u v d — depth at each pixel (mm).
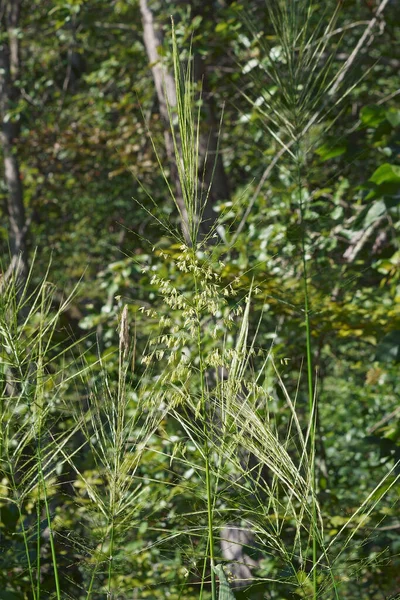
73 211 14617
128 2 11500
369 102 9617
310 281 5730
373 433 4980
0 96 13641
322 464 7020
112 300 6812
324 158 4547
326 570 2354
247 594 2723
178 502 3279
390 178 4797
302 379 6449
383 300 6156
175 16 7488
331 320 5680
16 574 3824
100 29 12422
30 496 2809
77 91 15227
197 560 2596
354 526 4965
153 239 9781
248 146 9023
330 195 6434
